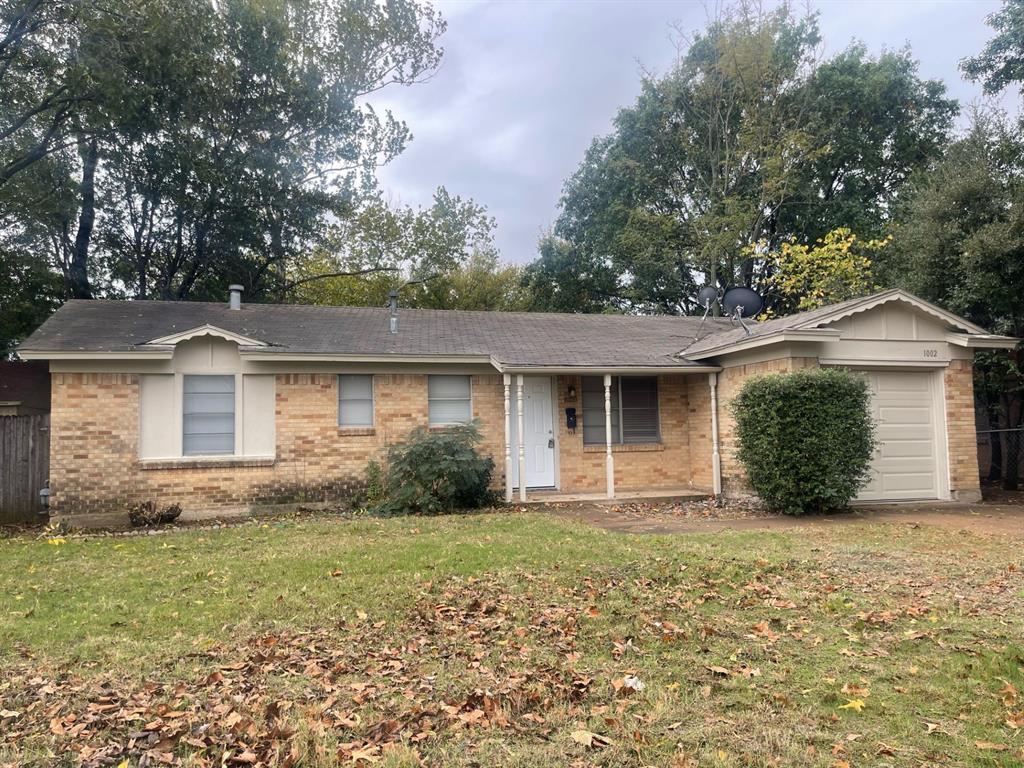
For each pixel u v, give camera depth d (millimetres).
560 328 16594
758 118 27500
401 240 31781
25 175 20312
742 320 17406
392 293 15859
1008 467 15742
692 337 16359
